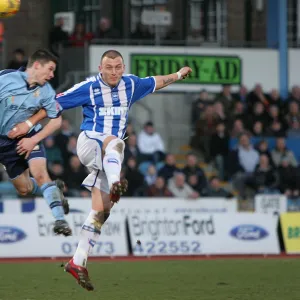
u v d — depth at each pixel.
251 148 60.97
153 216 51.28
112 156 26.84
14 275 39.06
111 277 38.53
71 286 35.00
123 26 73.19
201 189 56.62
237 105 64.00
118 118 27.77
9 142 29.05
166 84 28.77
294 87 66.62
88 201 50.88
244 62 67.81
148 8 73.75
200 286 35.16
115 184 25.86
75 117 61.84
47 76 28.20
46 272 40.44
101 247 50.09
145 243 50.81
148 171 56.56
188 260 48.03
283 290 33.75
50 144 55.28
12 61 58.78
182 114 65.69
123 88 27.80
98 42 65.38
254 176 59.94
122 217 50.94
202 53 66.56
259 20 74.44
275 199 56.94
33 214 49.41
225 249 52.03
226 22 75.25
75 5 73.50
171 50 65.75
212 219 52.19
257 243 52.62
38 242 49.09
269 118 65.00
